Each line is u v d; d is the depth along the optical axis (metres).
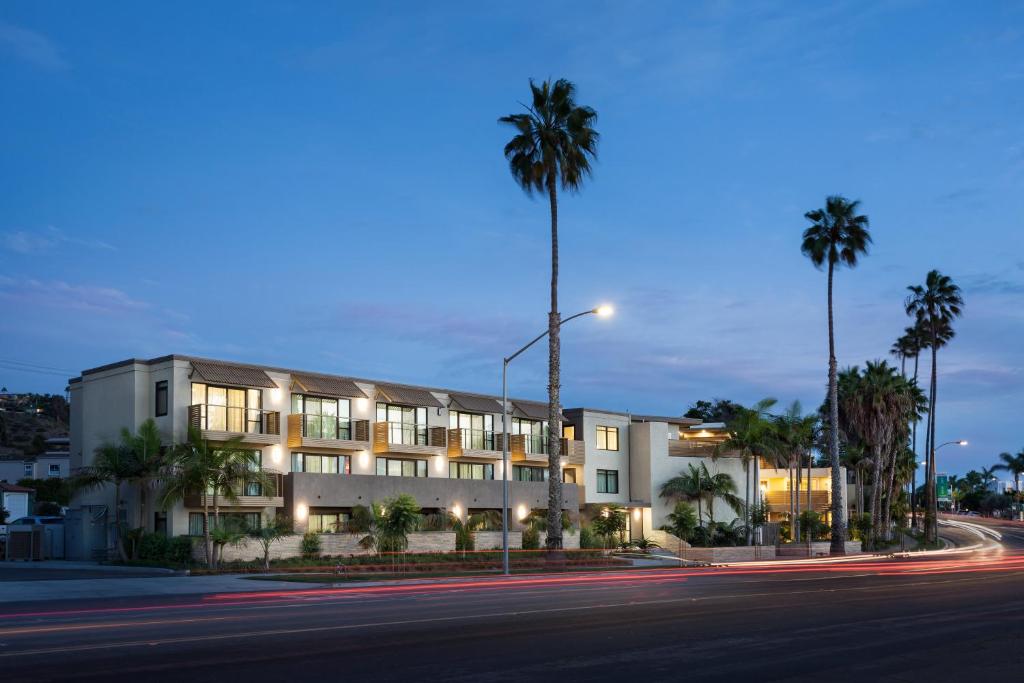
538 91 43.44
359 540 42.41
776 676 11.98
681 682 11.46
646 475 63.22
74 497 41.97
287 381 45.16
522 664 12.72
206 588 27.41
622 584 30.72
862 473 88.75
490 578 33.75
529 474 57.75
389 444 48.28
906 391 78.25
